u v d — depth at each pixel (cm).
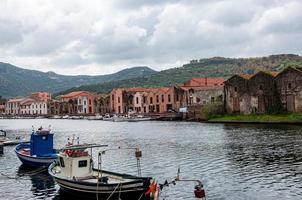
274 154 5638
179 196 3500
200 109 15025
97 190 3381
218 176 4316
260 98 12888
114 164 5297
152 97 19312
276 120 11650
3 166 5372
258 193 3588
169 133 9650
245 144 6812
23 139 9062
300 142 6775
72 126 14600
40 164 5028
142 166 5084
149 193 3269
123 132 10725
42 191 3938
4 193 3891
